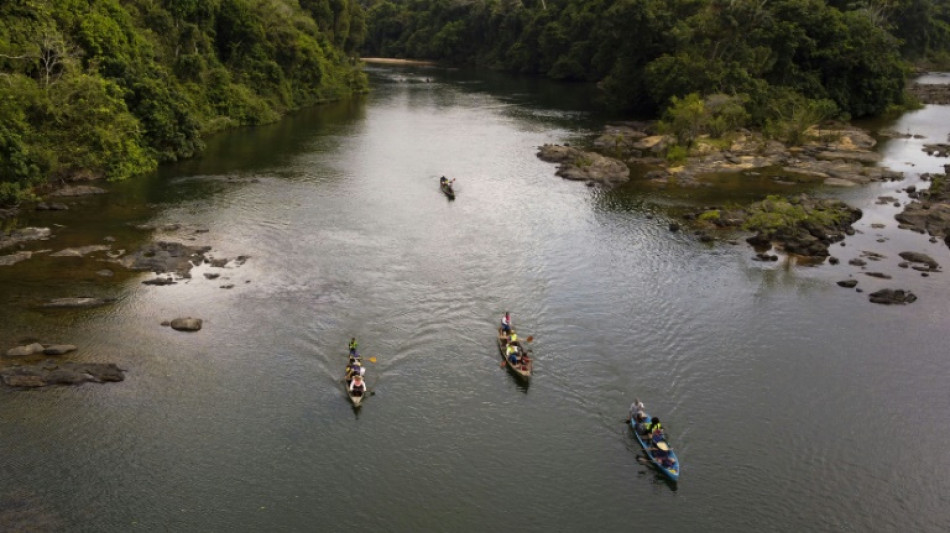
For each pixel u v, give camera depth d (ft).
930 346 175.22
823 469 134.31
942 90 549.13
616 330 180.04
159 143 319.88
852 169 320.91
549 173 321.11
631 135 397.60
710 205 272.10
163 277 198.29
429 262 216.95
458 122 447.83
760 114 394.93
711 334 179.22
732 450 138.82
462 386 156.04
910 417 149.28
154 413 142.61
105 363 155.94
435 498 125.29
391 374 158.92
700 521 121.80
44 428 136.26
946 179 302.66
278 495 124.57
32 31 273.33
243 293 191.83
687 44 418.31
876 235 244.01
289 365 160.45
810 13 435.94
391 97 558.15
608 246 232.53
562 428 143.95
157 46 364.79
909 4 612.29
